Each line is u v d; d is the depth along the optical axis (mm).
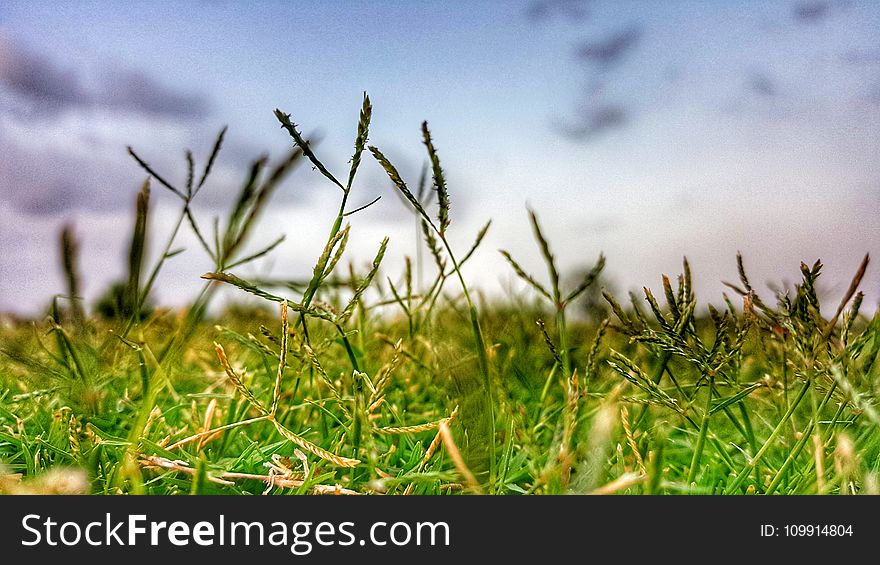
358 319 518
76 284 414
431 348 514
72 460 378
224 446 414
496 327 634
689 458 436
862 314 410
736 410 491
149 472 382
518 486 381
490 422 351
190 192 386
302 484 351
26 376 494
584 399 403
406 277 502
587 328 642
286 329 348
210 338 541
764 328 373
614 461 381
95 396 430
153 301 456
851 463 344
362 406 367
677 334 349
